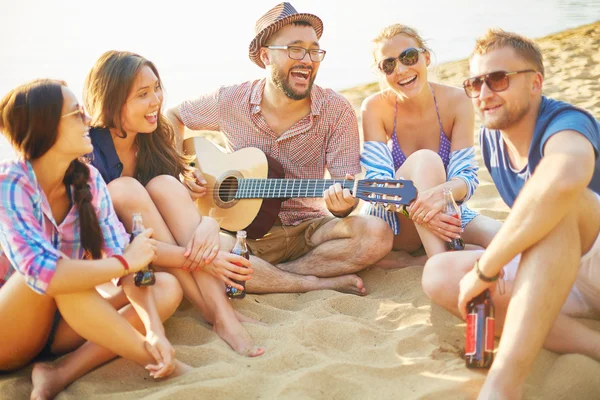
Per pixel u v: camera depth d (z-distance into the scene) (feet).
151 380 9.66
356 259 12.92
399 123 13.64
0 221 9.00
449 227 11.59
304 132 13.50
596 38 31.99
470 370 9.54
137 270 9.51
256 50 13.56
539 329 8.64
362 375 9.64
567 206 8.70
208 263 11.04
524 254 9.00
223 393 9.20
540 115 10.02
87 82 11.71
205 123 13.99
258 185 13.16
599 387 9.08
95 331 9.28
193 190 13.29
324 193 12.21
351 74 29.73
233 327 10.82
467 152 13.16
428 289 10.47
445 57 31.27
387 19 38.83
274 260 13.74
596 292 9.82
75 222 10.02
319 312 11.76
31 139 9.15
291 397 9.09
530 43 10.08
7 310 9.12
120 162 11.82
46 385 9.30
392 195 11.95
